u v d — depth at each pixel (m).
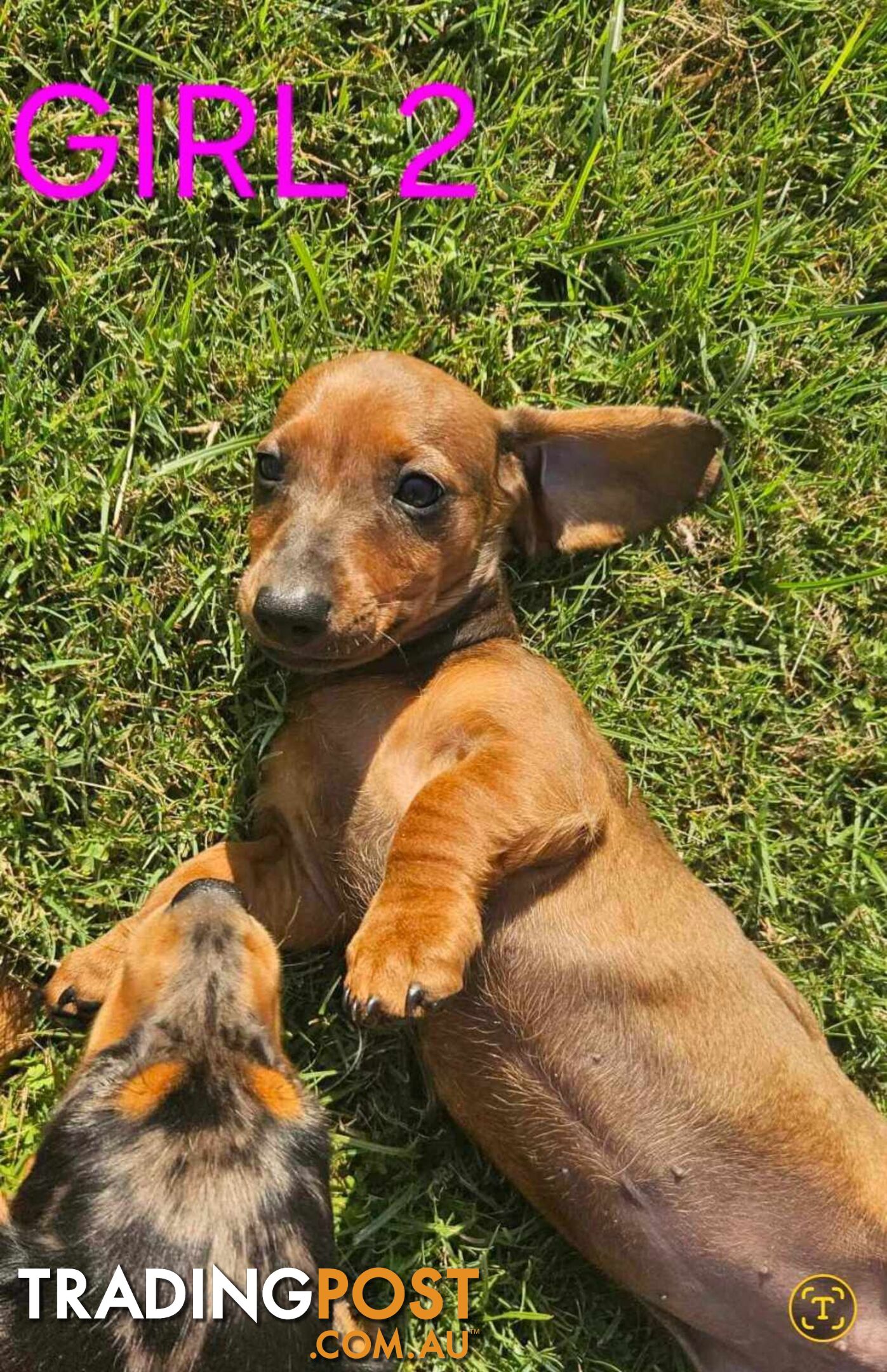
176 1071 0.41
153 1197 0.39
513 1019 0.50
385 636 0.50
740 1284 0.51
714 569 0.61
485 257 0.61
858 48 0.63
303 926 0.54
